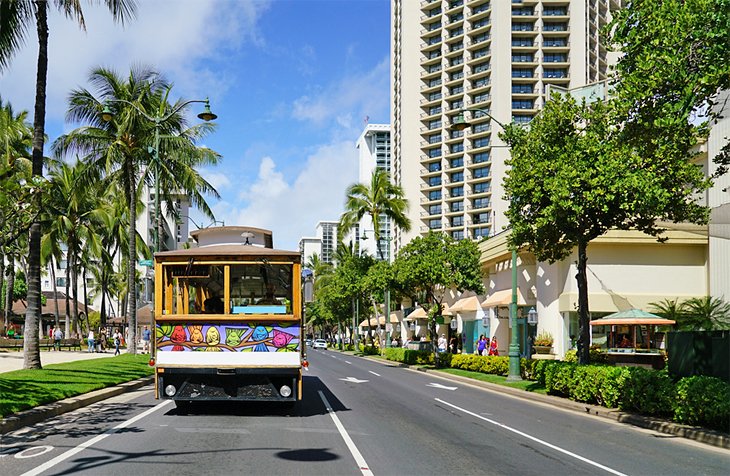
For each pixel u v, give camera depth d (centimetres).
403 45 10575
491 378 2561
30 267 1927
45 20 1912
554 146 1728
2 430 1035
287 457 880
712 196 2431
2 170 1554
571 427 1318
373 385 2255
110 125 3206
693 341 1470
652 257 2998
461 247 3525
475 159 9750
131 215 3228
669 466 916
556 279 3195
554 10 9494
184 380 1263
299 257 1284
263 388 1268
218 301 1279
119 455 872
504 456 948
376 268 4647
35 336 1923
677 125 1084
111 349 4812
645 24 1140
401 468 832
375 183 4806
